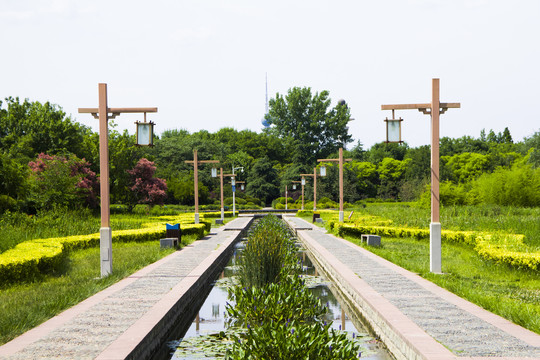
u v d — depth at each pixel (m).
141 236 17.52
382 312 6.75
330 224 23.67
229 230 26.12
